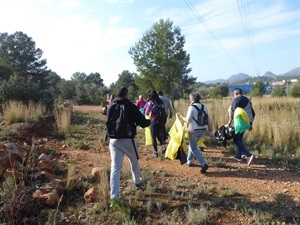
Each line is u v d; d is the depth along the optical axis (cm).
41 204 435
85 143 864
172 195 480
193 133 625
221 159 739
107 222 410
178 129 664
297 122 978
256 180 584
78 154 741
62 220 412
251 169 657
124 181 549
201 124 623
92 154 752
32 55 5278
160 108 750
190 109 625
